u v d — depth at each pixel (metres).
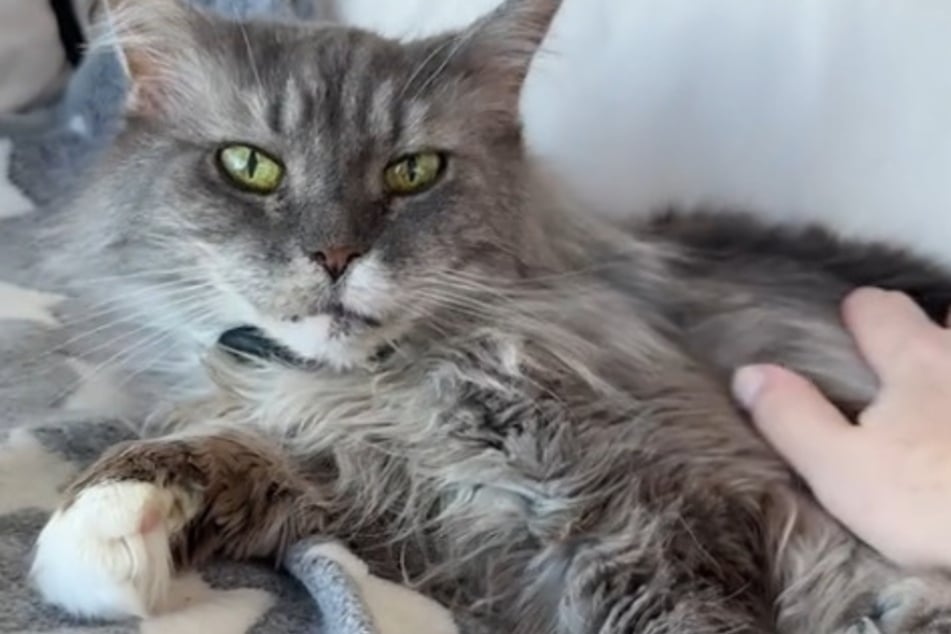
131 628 0.45
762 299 0.62
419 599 0.50
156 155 0.55
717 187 0.67
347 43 0.56
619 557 0.51
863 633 0.51
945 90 0.64
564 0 0.67
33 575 0.46
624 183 0.68
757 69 0.66
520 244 0.57
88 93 0.69
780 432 0.55
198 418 0.55
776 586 0.53
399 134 0.54
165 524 0.47
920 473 0.52
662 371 0.57
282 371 0.55
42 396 0.54
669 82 0.67
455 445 0.54
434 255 0.54
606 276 0.60
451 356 0.55
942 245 0.65
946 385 0.56
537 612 0.52
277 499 0.50
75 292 0.58
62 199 0.62
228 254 0.53
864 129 0.65
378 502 0.53
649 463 0.53
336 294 0.53
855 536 0.53
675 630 0.50
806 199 0.66
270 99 0.54
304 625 0.46
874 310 0.60
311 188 0.53
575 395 0.54
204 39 0.55
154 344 0.57
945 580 0.51
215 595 0.47
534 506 0.53
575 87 0.68
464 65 0.56
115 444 0.51
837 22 0.65
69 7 0.77
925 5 0.64
